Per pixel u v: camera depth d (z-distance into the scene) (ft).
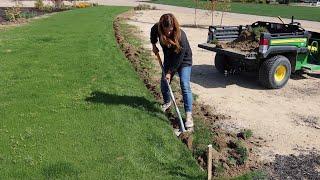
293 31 24.07
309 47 25.23
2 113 16.46
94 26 44.60
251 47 23.25
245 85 23.20
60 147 13.65
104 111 16.85
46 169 12.30
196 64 28.22
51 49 29.96
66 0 87.61
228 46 23.89
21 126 15.23
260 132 16.58
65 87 20.15
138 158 13.23
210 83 23.43
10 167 12.37
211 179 12.52
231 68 25.04
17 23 51.06
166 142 14.42
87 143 13.97
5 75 22.22
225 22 56.24
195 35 42.98
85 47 30.78
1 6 74.59
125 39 36.17
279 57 22.24
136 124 15.71
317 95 21.74
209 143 14.80
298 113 18.94
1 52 28.81
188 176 12.39
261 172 13.17
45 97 18.54
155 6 81.51
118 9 70.28
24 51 29.19
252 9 78.84
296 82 24.20
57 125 15.37
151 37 16.43
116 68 24.52
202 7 79.97
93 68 24.04
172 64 15.99
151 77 23.34
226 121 17.60
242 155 14.15
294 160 14.28
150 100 18.80
